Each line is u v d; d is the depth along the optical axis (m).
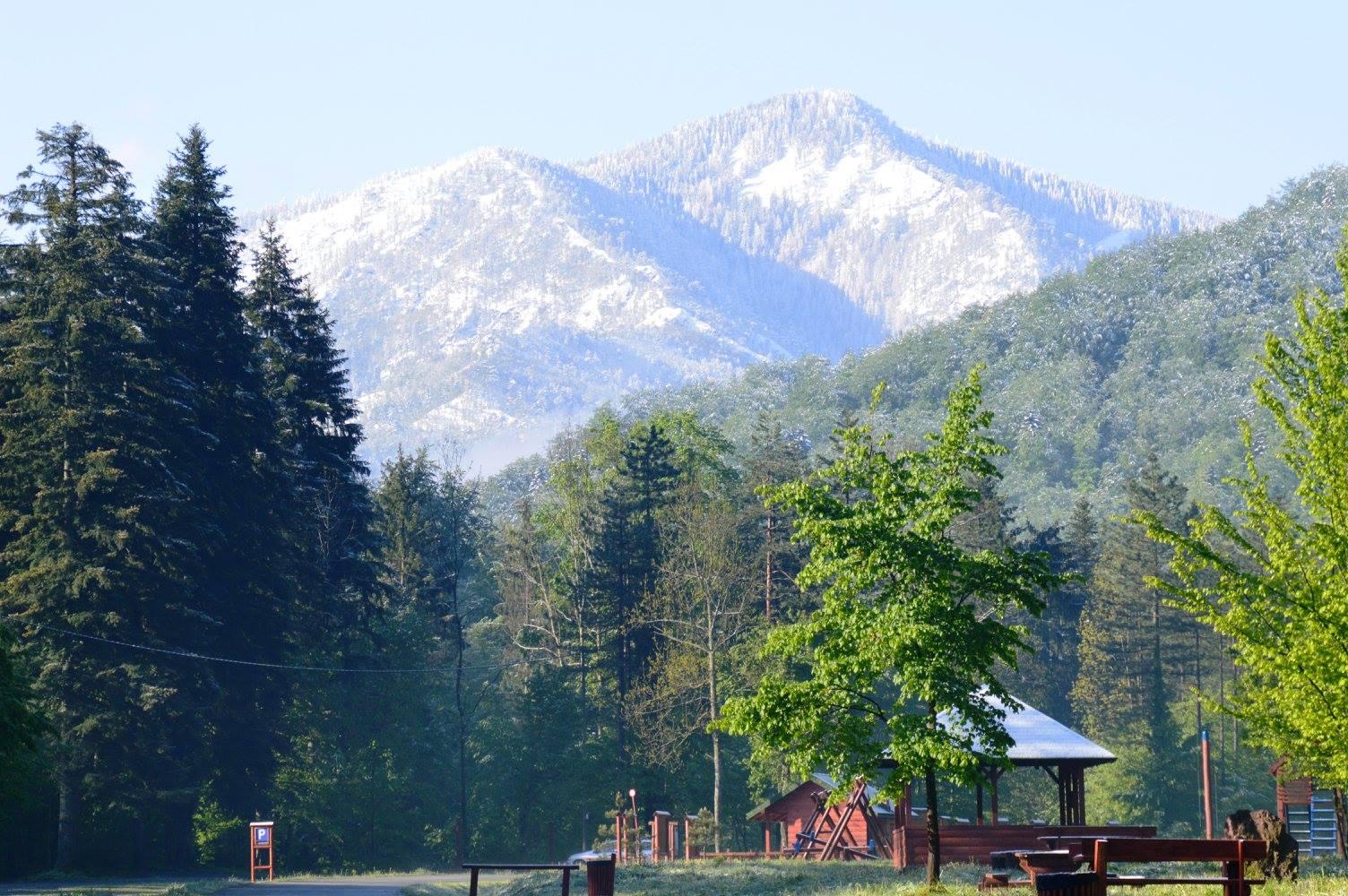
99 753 76.88
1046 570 41.19
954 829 62.50
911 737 39.91
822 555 41.25
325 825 101.12
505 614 155.00
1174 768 147.50
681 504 130.50
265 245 112.75
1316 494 32.94
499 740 124.19
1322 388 33.09
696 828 94.44
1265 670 33.09
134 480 78.25
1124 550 171.12
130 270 82.44
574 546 143.62
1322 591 32.16
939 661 39.66
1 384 79.19
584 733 126.19
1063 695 184.12
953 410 41.34
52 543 76.06
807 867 61.38
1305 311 33.66
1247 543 34.09
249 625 90.50
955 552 40.50
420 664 119.00
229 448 90.69
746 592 121.19
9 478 77.31
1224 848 30.78
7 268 81.69
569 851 131.12
